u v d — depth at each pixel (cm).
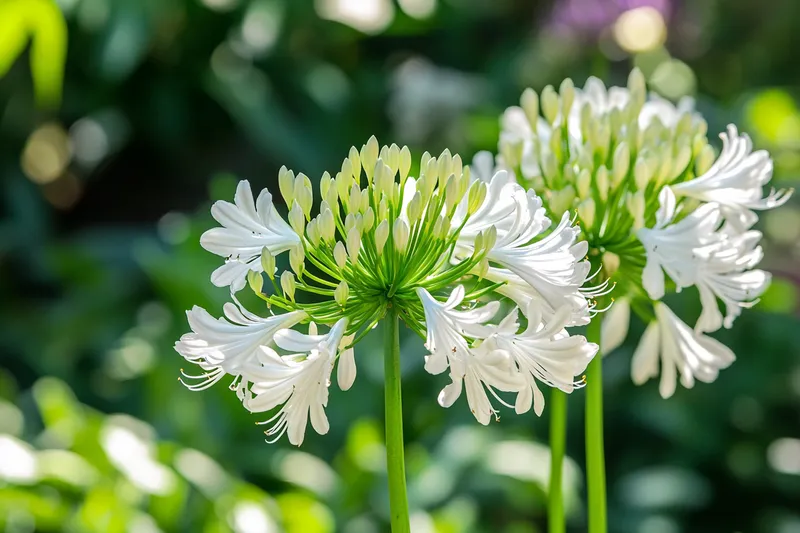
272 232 98
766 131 242
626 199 104
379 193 96
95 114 319
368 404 211
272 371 94
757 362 227
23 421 216
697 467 220
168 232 281
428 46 344
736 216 106
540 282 96
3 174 317
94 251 283
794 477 216
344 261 95
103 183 332
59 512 151
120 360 248
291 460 186
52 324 270
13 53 134
